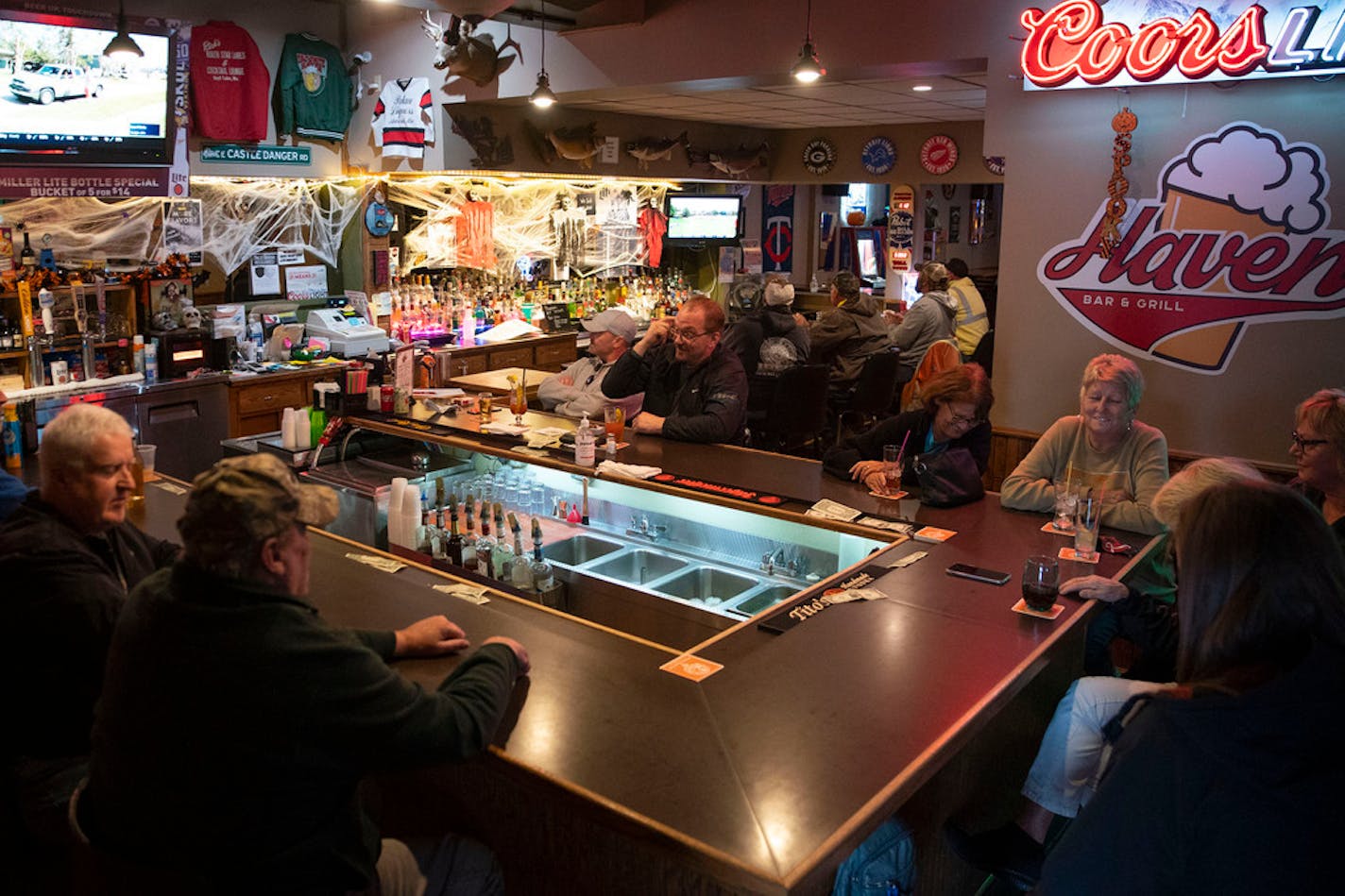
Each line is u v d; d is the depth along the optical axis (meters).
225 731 1.61
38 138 5.70
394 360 4.82
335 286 8.01
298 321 7.61
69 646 2.33
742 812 1.75
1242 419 4.61
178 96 6.37
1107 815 1.53
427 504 4.40
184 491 3.90
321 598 2.73
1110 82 4.55
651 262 10.16
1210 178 4.48
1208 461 2.88
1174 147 4.54
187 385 6.41
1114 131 4.67
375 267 7.83
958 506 3.54
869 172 10.22
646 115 8.84
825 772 1.89
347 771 1.70
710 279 10.99
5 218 5.96
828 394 7.50
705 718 2.09
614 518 4.19
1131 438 3.46
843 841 1.69
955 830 2.46
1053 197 4.89
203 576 1.65
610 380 4.96
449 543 3.92
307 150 7.38
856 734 2.03
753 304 10.16
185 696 1.62
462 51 6.42
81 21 5.67
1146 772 1.50
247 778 1.62
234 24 6.74
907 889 2.18
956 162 9.66
